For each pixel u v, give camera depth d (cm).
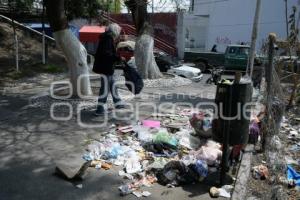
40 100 942
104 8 2162
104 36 778
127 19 3047
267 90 618
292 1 2684
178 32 2959
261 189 463
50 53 2091
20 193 439
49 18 926
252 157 562
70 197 432
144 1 1403
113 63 782
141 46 1408
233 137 462
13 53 1880
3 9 1984
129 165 513
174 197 435
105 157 545
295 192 460
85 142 616
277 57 925
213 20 3008
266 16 2762
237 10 2894
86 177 482
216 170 509
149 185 462
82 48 955
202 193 447
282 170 486
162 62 2000
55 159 541
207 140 609
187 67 1686
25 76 1439
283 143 600
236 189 447
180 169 477
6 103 920
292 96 902
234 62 1959
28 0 1744
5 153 563
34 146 596
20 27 2234
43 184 463
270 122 570
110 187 457
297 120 805
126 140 619
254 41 961
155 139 579
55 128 696
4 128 693
